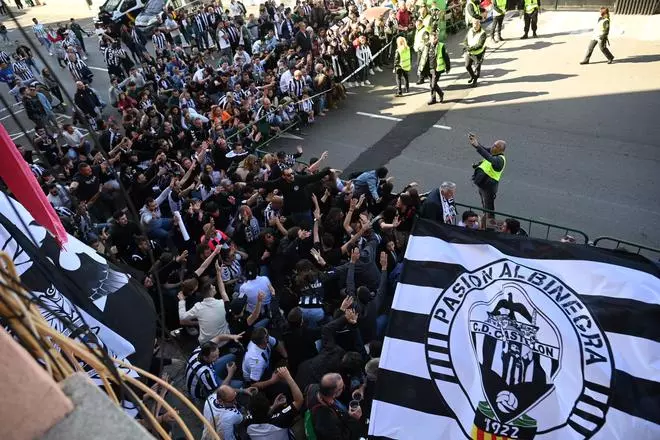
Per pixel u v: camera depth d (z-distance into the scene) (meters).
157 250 8.45
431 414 4.21
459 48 19.22
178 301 7.50
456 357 4.41
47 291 3.43
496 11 18.55
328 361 5.96
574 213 10.52
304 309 6.86
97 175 10.95
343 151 13.69
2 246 3.40
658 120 13.07
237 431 5.41
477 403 4.19
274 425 5.44
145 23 22.62
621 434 3.88
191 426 6.55
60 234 3.28
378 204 9.44
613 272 4.66
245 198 9.55
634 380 4.07
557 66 16.56
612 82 15.10
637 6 19.25
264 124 13.93
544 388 4.14
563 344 4.30
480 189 9.86
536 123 13.64
